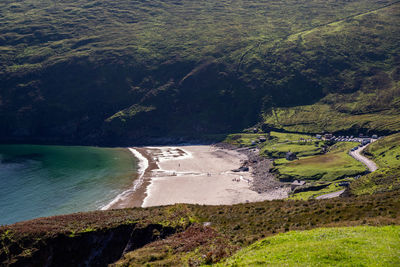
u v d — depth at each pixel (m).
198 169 149.50
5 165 148.25
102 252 47.59
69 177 131.62
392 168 98.00
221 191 118.94
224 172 145.75
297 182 122.94
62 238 46.41
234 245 34.84
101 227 48.88
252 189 121.94
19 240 44.69
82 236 47.34
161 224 49.03
